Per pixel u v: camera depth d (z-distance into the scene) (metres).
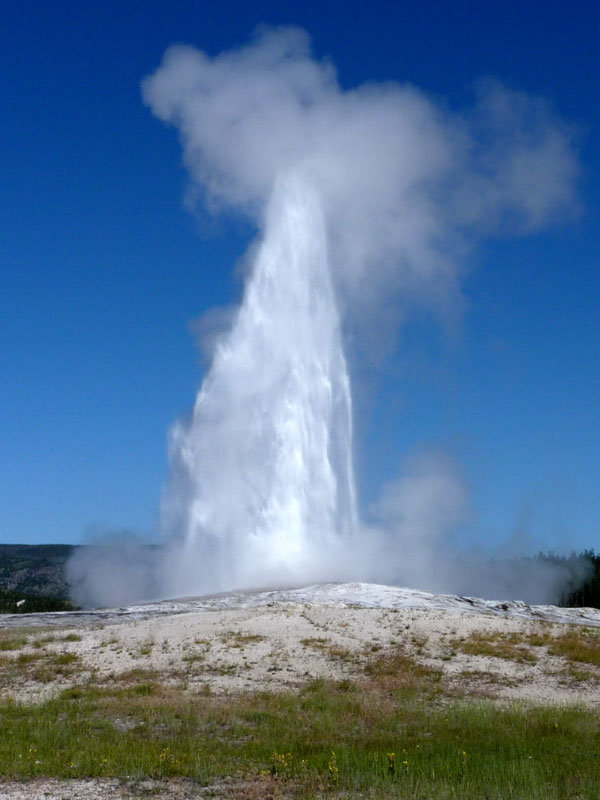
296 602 45.66
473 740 22.03
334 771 18.53
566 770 19.20
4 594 105.25
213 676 30.53
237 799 17.45
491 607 48.50
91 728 23.42
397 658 33.00
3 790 17.47
